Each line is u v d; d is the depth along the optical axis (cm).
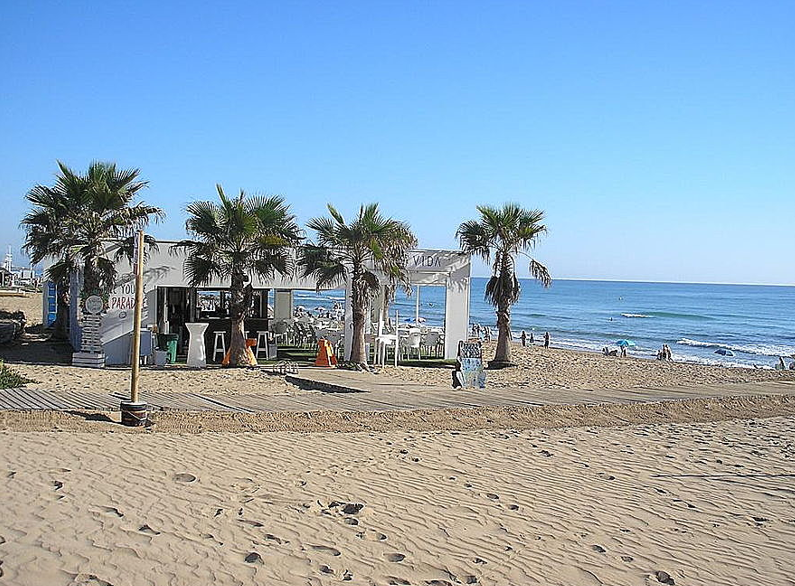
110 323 2055
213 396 1407
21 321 3097
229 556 537
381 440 1047
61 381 1647
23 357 2189
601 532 645
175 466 809
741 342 4919
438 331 2644
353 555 557
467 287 2433
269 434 1059
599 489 800
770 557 595
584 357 3059
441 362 2409
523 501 737
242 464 842
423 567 541
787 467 946
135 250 1086
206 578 493
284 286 2209
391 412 1286
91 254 2045
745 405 1533
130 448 885
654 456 1001
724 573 557
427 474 838
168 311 2519
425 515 673
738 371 2531
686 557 589
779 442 1138
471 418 1280
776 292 16100
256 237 2041
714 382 2147
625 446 1072
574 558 575
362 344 2145
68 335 2761
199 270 2006
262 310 2733
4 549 516
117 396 1320
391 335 2295
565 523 667
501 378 2156
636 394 1598
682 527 670
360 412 1275
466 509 698
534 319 6925
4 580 462
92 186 2077
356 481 789
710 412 1446
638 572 551
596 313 7969
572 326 6094
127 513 623
